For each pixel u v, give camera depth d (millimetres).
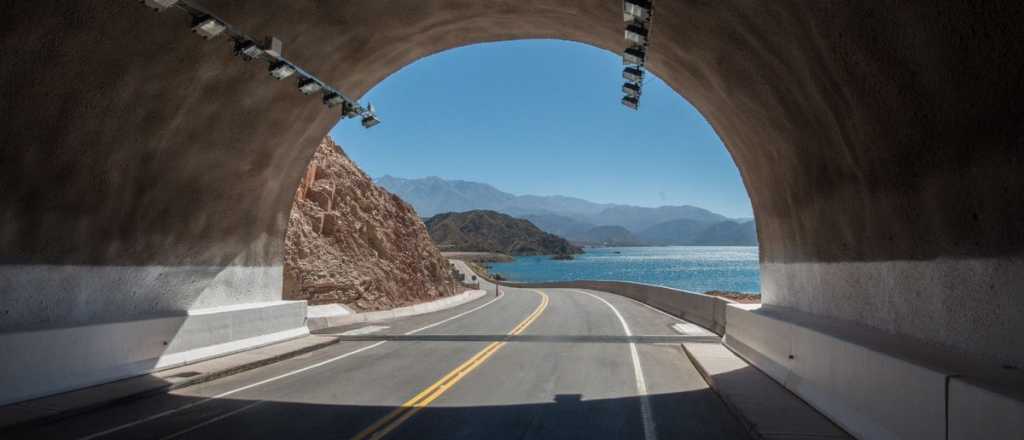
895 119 6262
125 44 8984
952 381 4812
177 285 12680
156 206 11594
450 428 7555
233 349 13219
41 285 9445
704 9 8891
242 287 14992
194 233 12969
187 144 11703
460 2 12953
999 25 4352
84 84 8852
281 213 16375
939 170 5773
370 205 34125
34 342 8828
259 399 9273
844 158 7848
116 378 10133
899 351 6086
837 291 9008
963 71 4934
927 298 6406
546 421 7910
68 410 8102
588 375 11188
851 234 8266
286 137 14656
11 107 8008
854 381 6816
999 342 5191
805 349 8641
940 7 4832
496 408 8633
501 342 15992
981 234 5328
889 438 5836
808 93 8086
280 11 10758
